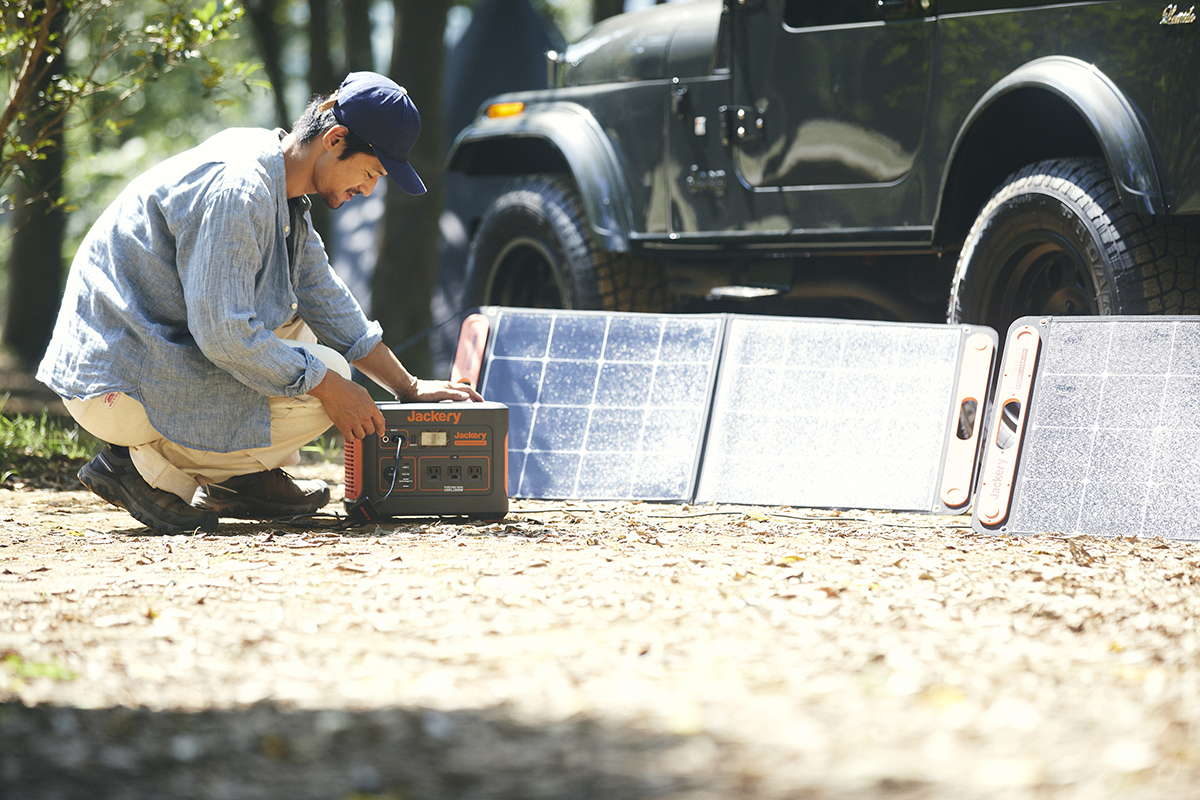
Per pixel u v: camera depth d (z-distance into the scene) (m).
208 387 5.81
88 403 5.75
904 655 3.26
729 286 9.17
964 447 6.82
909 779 2.22
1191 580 4.64
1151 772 2.24
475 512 6.33
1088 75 6.77
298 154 5.93
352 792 2.22
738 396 7.40
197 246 5.57
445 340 22.83
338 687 2.97
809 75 8.23
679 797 2.15
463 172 10.95
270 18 23.30
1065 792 2.15
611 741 2.49
